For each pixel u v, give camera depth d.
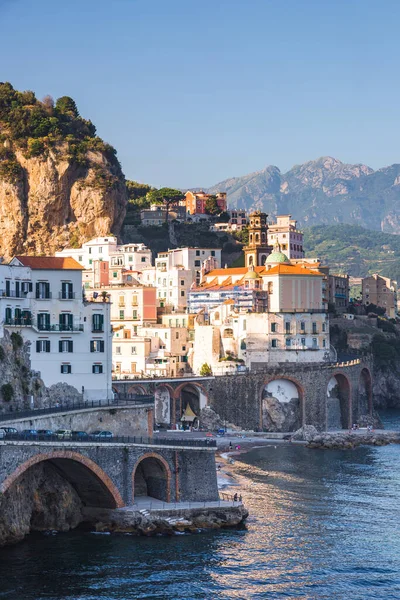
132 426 181.38
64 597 129.62
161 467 162.75
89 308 189.62
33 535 152.50
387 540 162.88
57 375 185.25
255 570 143.62
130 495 157.62
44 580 134.62
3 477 137.62
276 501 189.00
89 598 129.62
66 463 152.38
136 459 157.75
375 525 172.38
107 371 191.12
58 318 186.12
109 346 191.75
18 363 177.88
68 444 147.50
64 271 187.25
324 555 153.12
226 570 142.62
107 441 156.12
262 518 173.12
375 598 135.88
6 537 146.25
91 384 189.25
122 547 148.75
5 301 177.00
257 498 191.25
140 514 155.12
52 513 154.12
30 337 182.25
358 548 157.75
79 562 141.75
